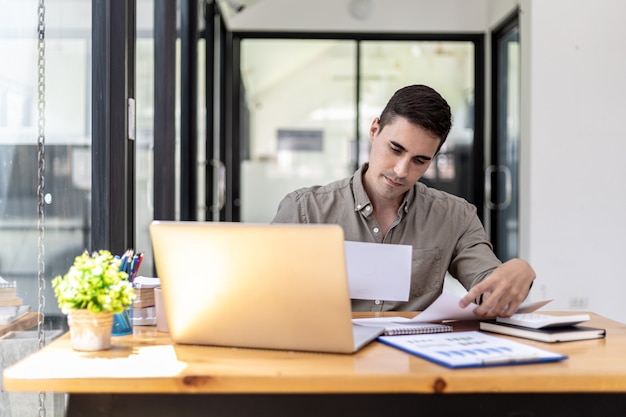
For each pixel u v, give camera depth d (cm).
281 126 679
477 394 136
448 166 677
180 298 153
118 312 152
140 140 288
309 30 664
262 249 145
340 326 144
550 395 137
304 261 143
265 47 673
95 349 149
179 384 130
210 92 549
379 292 189
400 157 200
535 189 469
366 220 220
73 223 220
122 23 238
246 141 677
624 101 468
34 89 192
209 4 541
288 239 143
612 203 469
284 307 146
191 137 423
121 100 238
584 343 161
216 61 603
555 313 202
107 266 155
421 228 221
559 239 468
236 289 149
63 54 209
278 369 134
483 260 213
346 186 224
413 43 677
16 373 131
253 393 135
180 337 155
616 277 469
